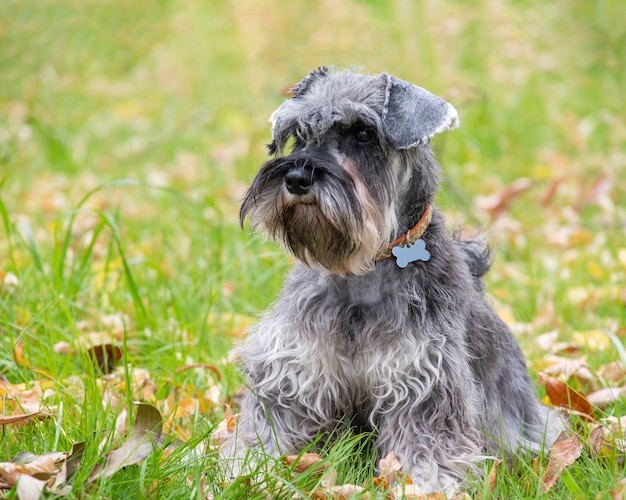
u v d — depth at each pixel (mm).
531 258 8414
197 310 6652
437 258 4754
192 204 8336
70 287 6500
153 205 9398
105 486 3857
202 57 16047
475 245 5441
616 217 9492
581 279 7914
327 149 4676
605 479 4371
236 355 5340
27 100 13328
